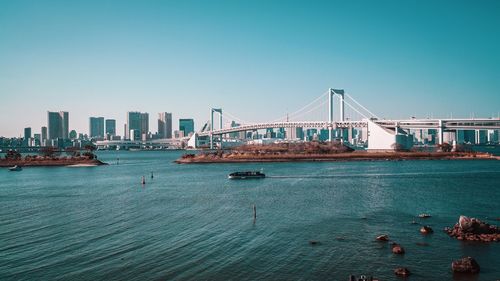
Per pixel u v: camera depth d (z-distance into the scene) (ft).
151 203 217.36
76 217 177.68
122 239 139.44
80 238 140.77
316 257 119.44
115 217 177.27
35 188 297.94
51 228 156.04
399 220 164.66
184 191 271.49
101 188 294.87
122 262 116.16
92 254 123.13
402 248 123.24
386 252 123.03
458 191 249.55
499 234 137.69
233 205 207.92
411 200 214.90
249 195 245.86
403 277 104.42
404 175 364.79
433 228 150.20
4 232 149.79
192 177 383.65
